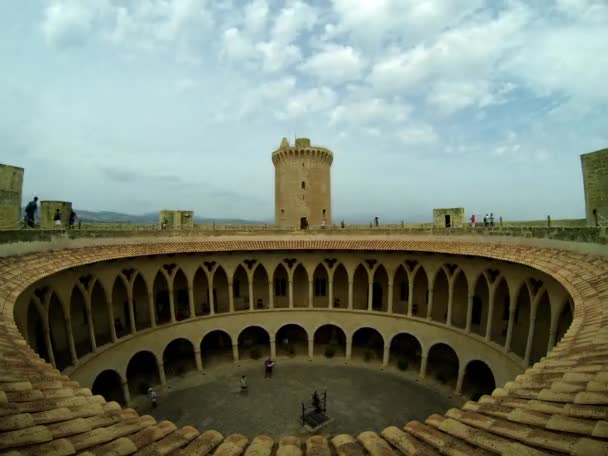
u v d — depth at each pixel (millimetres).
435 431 8320
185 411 34844
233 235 47750
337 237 48344
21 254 25766
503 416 8250
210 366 44719
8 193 30547
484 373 40938
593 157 29719
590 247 24500
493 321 37688
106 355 33531
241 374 42594
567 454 6129
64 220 39656
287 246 44500
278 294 51188
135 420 8883
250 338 50844
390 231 45969
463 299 41656
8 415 7578
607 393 7867
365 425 32375
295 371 43281
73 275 29844
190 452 7883
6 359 10938
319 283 50531
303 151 61312
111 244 36688
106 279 34000
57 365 30422
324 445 8430
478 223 46469
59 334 32875
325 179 63906
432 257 40406
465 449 7320
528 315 33094
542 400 8555
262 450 8242
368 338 50500
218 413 34438
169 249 39062
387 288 48094
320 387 39375
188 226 49344
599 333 12391
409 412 34469
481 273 35094
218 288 49000
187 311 46250
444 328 39344
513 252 29609
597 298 16672
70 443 7094
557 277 21672
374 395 37594
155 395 35750
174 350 47875
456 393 37750
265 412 34531
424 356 41094
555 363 11109
